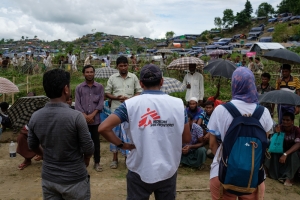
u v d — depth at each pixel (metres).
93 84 5.28
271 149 5.17
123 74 5.52
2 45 149.88
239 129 2.56
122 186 4.79
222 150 2.67
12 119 5.25
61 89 2.60
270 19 97.06
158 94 2.52
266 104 6.63
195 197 4.50
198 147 5.82
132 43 151.12
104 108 5.71
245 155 2.50
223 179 2.60
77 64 20.62
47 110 2.61
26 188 4.67
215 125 2.74
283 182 5.18
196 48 62.69
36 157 6.21
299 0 95.88
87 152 2.70
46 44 164.25
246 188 2.54
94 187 4.73
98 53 80.31
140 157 2.44
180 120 2.46
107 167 5.73
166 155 2.45
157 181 2.42
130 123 2.44
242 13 106.06
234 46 65.94
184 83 7.34
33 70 18.88
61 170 2.64
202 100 7.30
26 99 5.09
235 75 2.74
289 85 6.22
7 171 5.43
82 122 2.63
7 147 7.04
